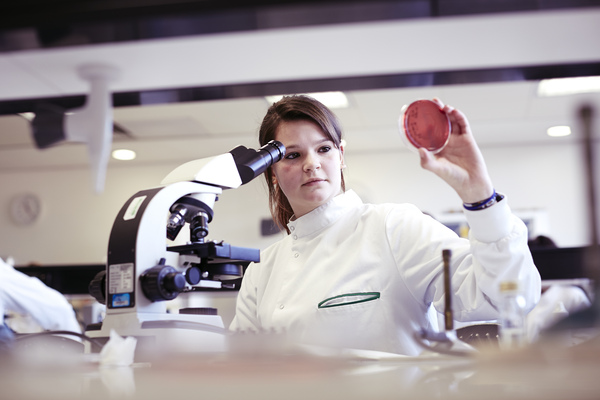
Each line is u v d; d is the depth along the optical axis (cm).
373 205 168
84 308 365
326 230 163
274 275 168
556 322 80
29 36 88
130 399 50
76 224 720
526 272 112
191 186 127
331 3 79
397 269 151
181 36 89
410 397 48
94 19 83
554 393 48
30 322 272
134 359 100
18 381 69
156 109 500
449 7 83
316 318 148
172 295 114
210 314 130
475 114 550
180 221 126
